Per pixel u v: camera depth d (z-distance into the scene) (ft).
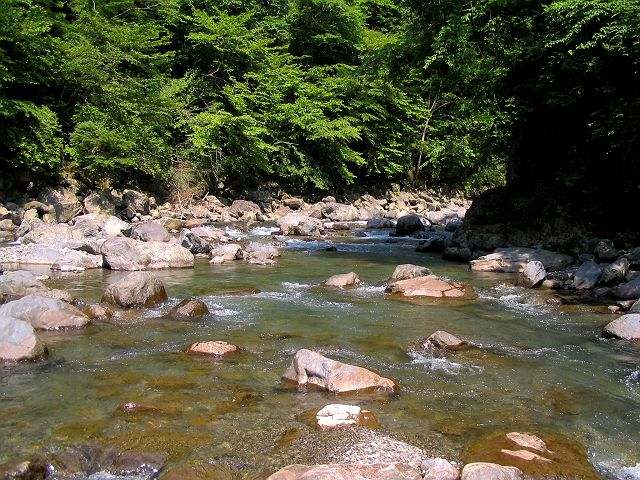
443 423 16.55
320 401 17.89
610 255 42.75
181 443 14.94
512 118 57.31
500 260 45.65
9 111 61.93
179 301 32.01
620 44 40.37
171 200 81.51
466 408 17.75
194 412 16.88
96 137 69.62
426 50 58.54
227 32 91.20
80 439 15.10
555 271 42.65
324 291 35.91
